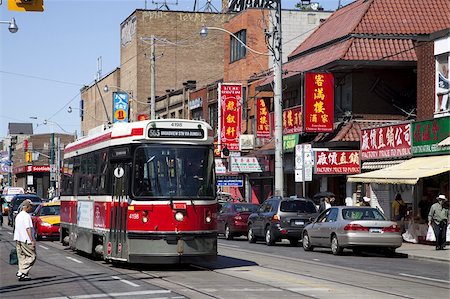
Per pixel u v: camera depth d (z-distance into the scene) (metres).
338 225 27.55
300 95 48.47
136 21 88.38
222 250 29.92
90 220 24.17
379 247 27.12
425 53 35.38
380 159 37.81
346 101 43.12
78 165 27.05
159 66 88.12
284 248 32.06
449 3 44.88
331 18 51.94
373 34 42.00
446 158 31.69
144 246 19.89
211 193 20.58
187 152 20.59
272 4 64.19
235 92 55.00
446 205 31.06
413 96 42.56
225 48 64.81
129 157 20.53
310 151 35.34
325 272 20.78
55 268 22.25
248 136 54.66
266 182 55.16
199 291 16.05
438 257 25.72
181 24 89.19
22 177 128.88
